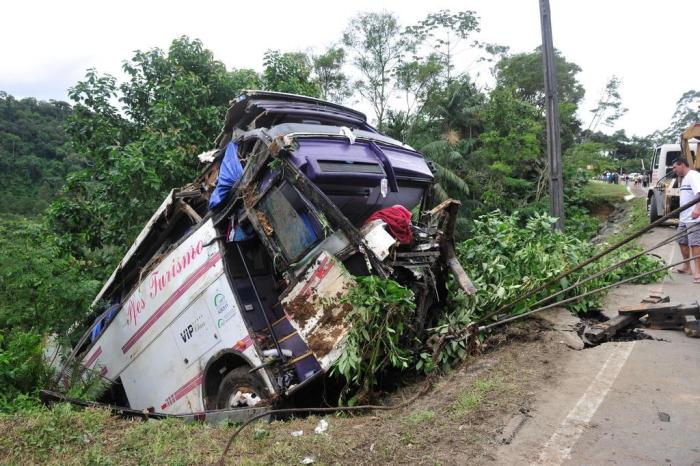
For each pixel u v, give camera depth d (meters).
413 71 24.69
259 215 5.26
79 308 8.75
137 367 6.79
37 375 6.97
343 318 4.48
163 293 6.27
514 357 4.96
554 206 10.95
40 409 5.08
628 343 5.14
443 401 4.14
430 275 5.70
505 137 22.86
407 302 4.54
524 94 34.16
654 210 15.62
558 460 3.08
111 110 11.71
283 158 5.02
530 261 6.28
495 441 3.34
